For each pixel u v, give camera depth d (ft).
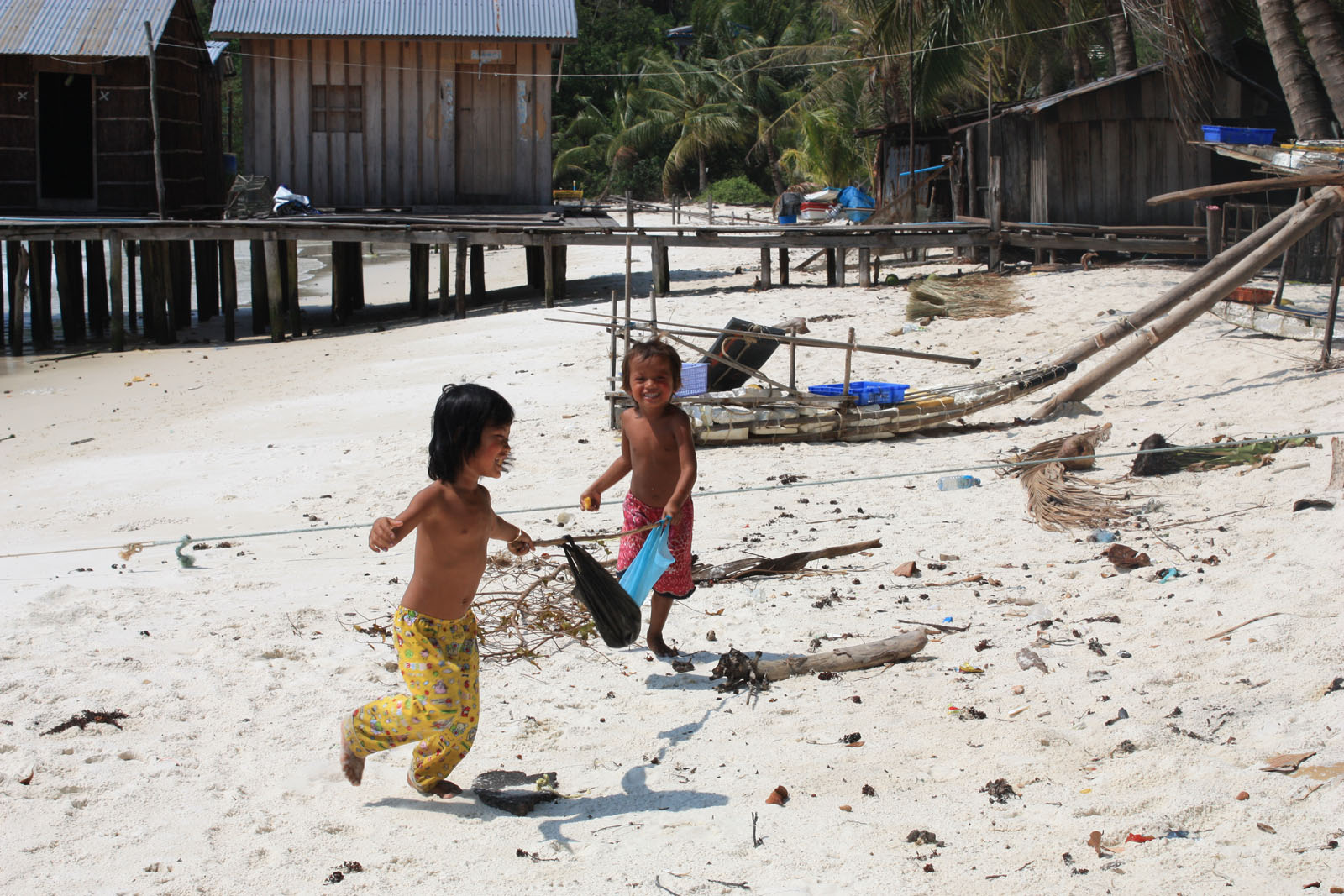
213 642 18.56
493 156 76.84
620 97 196.03
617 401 35.94
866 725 15.01
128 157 70.95
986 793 12.91
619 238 67.97
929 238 67.10
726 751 14.47
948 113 101.30
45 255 64.90
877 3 81.92
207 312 77.77
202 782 13.75
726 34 185.68
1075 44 85.61
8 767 13.92
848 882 11.24
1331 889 10.50
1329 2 50.62
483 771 14.11
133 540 26.91
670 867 11.69
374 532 12.50
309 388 47.91
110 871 11.67
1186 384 36.42
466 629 13.24
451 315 70.08
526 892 11.29
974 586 20.30
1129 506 24.11
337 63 74.90
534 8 76.28
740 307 60.54
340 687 16.75
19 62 69.36
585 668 17.52
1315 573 18.29
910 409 33.68
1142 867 11.14
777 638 18.40
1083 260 64.90
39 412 46.62
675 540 17.24
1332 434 26.99
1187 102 63.36
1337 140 40.11
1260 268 35.22
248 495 31.12
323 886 11.41
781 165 164.96
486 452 12.73
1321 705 14.10
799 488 28.30
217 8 73.20
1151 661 16.24
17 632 19.21
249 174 75.15
